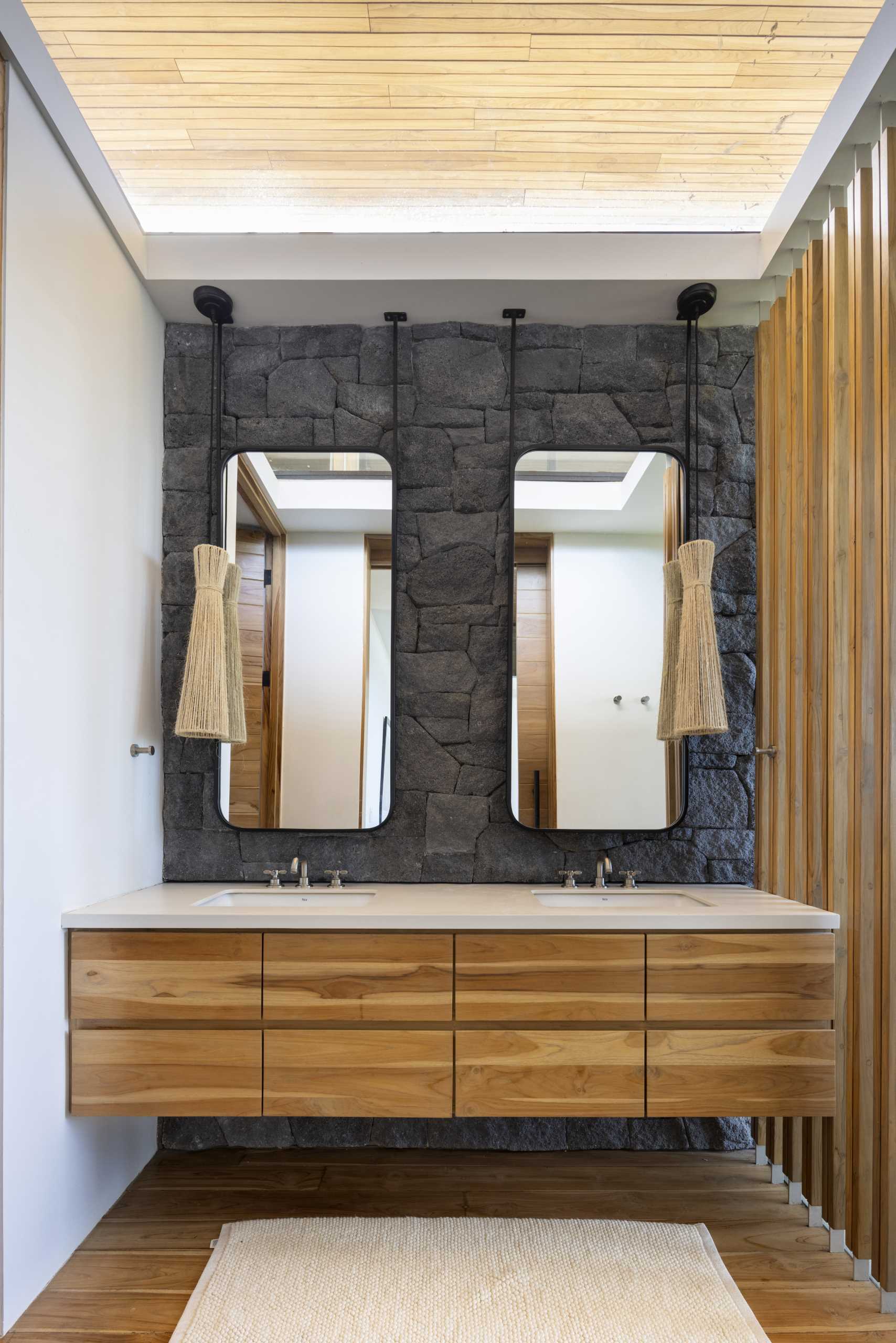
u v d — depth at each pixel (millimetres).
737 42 2234
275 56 2273
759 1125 2744
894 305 2023
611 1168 2691
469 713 2898
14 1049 1920
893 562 2020
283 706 2869
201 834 2883
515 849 2869
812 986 2225
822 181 2277
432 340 2959
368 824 2842
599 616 2879
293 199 2803
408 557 2930
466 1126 2812
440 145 2568
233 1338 1844
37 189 2049
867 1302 2033
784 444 2674
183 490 2930
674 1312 1948
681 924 2217
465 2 2121
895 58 1870
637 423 2943
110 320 2488
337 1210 2398
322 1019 2197
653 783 2850
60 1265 2115
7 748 1898
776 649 2732
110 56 2281
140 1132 2641
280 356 2967
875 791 2117
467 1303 1970
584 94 2395
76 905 2240
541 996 2205
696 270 2682
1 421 1888
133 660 2650
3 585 1889
